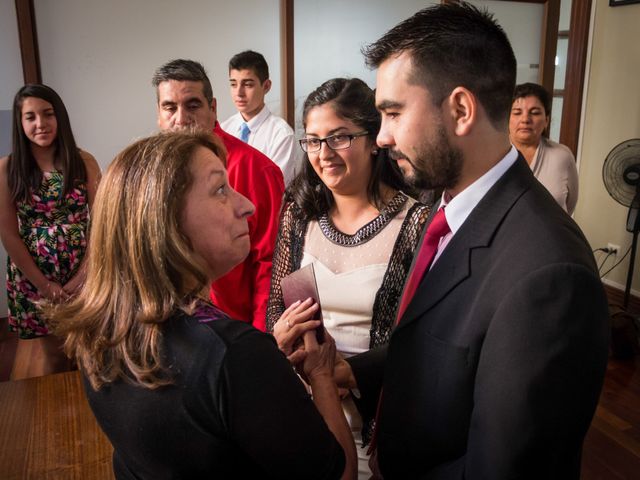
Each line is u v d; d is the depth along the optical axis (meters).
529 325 0.65
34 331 2.52
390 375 0.86
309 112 1.19
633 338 3.00
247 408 0.62
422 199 1.24
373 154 1.22
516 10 3.77
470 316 0.74
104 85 3.31
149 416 0.64
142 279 0.65
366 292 1.19
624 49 3.62
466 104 0.75
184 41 3.40
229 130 3.42
